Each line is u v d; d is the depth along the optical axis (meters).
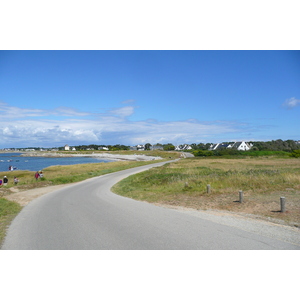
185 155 118.69
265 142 123.31
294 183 16.28
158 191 17.94
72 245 6.85
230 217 9.38
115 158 125.38
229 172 25.05
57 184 28.05
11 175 47.72
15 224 9.39
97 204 13.68
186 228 7.91
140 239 7.07
